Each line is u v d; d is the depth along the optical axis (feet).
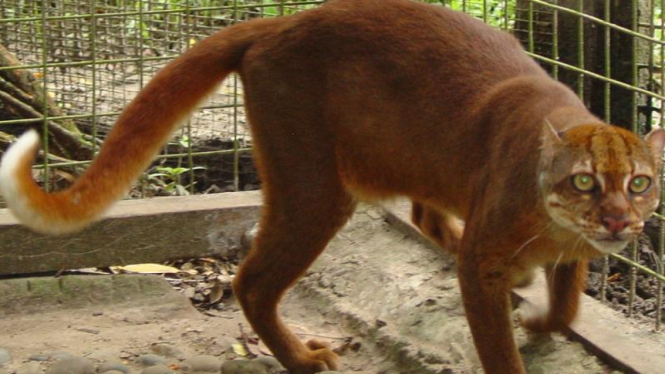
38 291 21.79
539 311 19.24
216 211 23.11
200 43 19.13
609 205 15.43
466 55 18.26
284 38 18.78
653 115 24.57
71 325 21.11
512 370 17.29
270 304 19.36
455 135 17.92
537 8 24.23
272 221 19.20
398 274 21.83
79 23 29.01
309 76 18.66
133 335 20.75
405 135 18.40
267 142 18.94
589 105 24.06
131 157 18.45
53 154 27.07
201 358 19.62
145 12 23.91
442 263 21.89
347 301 21.68
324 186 18.93
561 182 15.79
